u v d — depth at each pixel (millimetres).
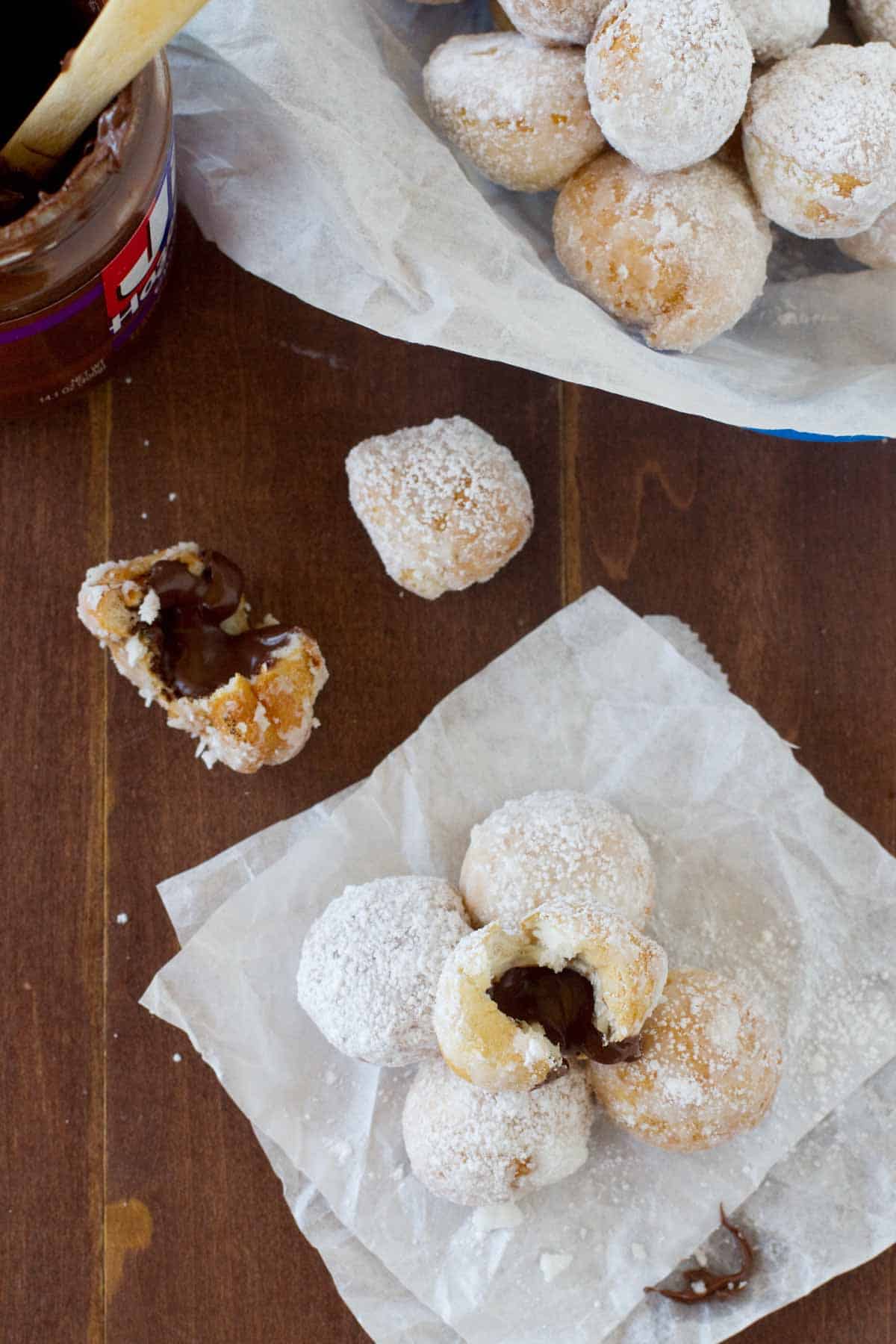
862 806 606
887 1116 596
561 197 567
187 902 593
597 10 547
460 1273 585
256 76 549
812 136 544
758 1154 588
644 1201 589
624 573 607
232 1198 593
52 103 509
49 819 596
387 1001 563
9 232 510
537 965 554
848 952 597
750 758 597
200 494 603
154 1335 590
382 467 587
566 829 571
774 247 593
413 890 574
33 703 597
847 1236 591
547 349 565
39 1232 591
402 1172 589
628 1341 589
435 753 598
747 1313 588
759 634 607
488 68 558
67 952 594
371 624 604
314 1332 592
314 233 570
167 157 537
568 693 602
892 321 583
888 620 608
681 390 570
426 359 607
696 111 535
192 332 603
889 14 564
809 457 608
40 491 600
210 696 583
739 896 600
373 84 565
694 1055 560
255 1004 591
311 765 601
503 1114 562
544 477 608
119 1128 593
